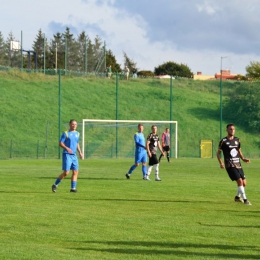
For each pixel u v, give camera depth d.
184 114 95.62
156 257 13.83
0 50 128.38
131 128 88.94
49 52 142.50
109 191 29.66
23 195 27.31
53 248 14.75
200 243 15.59
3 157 75.75
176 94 102.31
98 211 21.61
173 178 39.69
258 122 92.69
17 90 95.44
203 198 26.62
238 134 90.62
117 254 14.13
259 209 22.73
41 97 94.50
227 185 33.94
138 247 14.98
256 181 38.12
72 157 28.91
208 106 98.88
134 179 38.28
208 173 45.47
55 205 23.36
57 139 83.31
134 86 103.44
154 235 16.67
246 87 98.19
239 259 13.68
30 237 16.22
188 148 86.25
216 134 90.62
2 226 17.97
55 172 44.81
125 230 17.44
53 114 89.75
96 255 13.98
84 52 117.12
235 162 24.94
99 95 97.50
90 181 36.19
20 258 13.50
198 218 20.08
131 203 24.36
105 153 80.62
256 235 16.83
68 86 99.44
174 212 21.59
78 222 18.86
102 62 116.56
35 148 79.75
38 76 102.06
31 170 47.53
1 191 29.28
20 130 83.88
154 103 97.88
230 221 19.45
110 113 92.31
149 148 37.41
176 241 15.84
